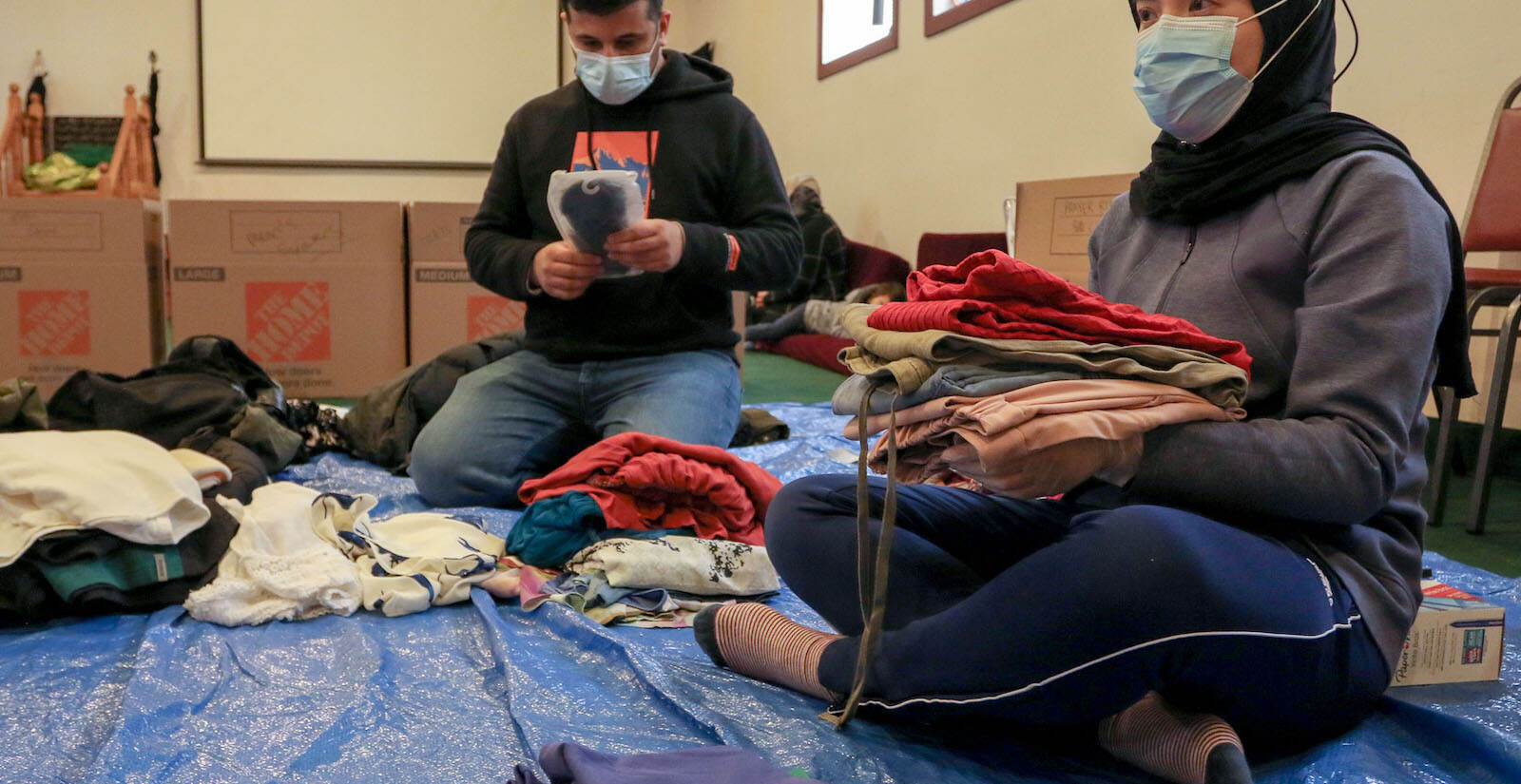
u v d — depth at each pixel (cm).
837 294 594
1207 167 123
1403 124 289
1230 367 103
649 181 230
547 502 177
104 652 141
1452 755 117
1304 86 120
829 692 122
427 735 119
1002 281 107
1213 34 119
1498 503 264
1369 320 102
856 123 624
